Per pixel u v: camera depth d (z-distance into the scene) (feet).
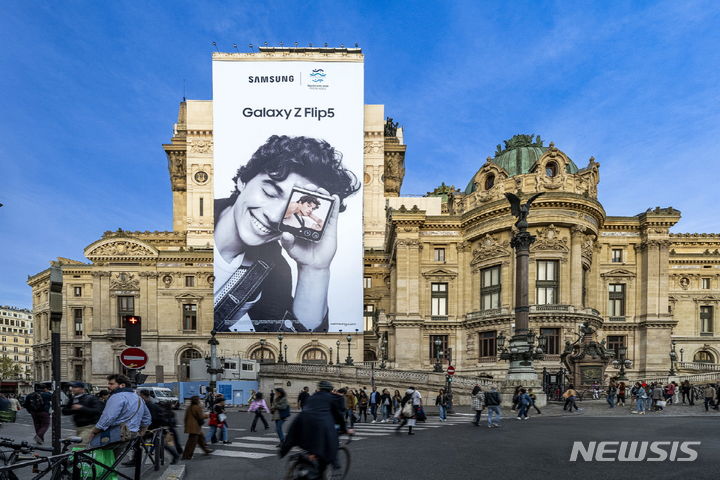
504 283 184.03
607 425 75.00
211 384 126.82
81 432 36.45
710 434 62.28
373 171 276.21
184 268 248.52
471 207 205.16
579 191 185.68
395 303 206.49
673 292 239.50
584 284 188.75
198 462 46.44
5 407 85.46
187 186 269.03
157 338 243.60
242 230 232.32
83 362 262.26
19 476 35.58
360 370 149.18
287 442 32.19
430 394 138.31
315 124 241.76
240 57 243.19
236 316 226.79
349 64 245.45
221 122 239.71
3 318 622.54
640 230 202.18
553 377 159.43
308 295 228.84
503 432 67.00
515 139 226.79
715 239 262.06
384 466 43.01
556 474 39.58
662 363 192.13
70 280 266.98
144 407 38.06
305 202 235.20
